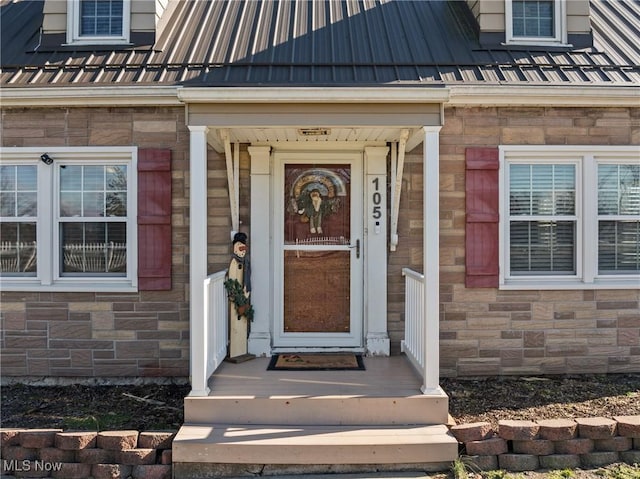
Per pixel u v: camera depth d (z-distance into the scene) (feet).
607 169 17.01
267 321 16.84
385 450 11.58
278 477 11.57
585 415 13.41
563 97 16.07
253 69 16.29
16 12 20.62
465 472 11.43
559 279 16.76
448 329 16.65
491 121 16.56
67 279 16.56
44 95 15.69
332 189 17.38
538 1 18.60
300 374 14.65
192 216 12.89
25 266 16.66
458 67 16.67
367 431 12.24
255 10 20.17
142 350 16.52
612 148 16.61
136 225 16.43
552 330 16.71
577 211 16.79
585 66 16.87
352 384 13.71
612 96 16.01
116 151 16.37
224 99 12.44
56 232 16.56
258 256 16.83
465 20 19.52
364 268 17.13
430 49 17.58
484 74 16.37
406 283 16.44
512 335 16.65
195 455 11.53
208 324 13.64
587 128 16.65
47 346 16.48
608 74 16.63
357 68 16.40
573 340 16.75
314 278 17.38
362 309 17.31
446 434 12.09
